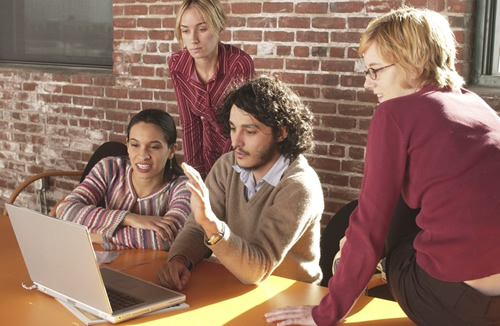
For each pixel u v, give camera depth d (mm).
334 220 2873
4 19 4867
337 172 3473
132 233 2348
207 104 3199
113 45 4160
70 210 2480
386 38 1587
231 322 1674
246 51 3643
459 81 1612
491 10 3117
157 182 2564
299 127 2107
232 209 2236
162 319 1687
